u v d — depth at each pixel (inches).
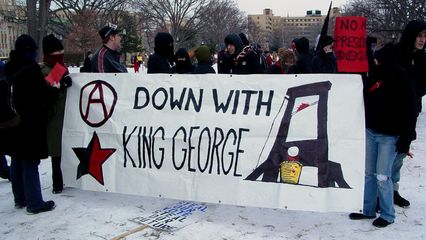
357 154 163.8
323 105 169.5
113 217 181.8
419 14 599.5
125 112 195.8
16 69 174.1
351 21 193.8
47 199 203.8
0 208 194.4
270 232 164.6
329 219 177.0
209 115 183.5
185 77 189.8
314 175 166.9
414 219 174.7
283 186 170.2
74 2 1808.6
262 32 4217.5
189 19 2242.9
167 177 187.2
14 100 176.1
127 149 193.6
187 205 194.2
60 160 209.6
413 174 232.1
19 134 177.5
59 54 199.3
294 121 171.8
